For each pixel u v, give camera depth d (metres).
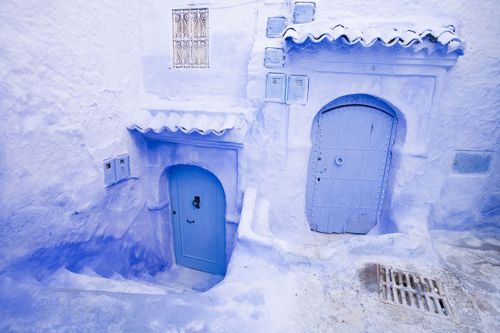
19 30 2.60
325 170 4.44
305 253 3.25
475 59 3.40
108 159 3.85
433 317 2.60
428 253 3.40
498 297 2.85
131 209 4.48
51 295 2.54
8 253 2.67
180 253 5.73
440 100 3.57
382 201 4.44
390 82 3.56
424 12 3.33
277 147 3.99
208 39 4.07
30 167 2.79
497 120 3.60
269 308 2.58
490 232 4.07
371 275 3.10
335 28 3.17
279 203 4.23
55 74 2.98
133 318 2.32
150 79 4.41
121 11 3.87
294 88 3.71
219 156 4.43
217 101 4.23
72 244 3.37
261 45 3.67
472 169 3.85
